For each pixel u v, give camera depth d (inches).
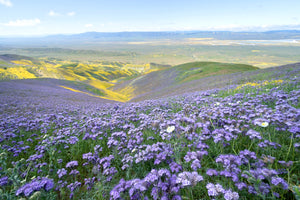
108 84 4724.4
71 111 518.0
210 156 128.6
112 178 122.9
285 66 1392.7
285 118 138.9
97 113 378.6
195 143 135.3
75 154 175.8
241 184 88.4
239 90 482.6
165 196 83.8
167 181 91.5
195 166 98.0
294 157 113.6
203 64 3649.1
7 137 214.8
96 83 4466.0
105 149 181.6
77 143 188.1
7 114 489.1
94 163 142.3
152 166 125.2
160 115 232.4
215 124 170.1
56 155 166.4
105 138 204.4
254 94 370.9
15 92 1196.5
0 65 7672.2
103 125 218.1
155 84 3272.6
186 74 3051.2
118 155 152.6
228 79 1509.6
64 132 210.8
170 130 139.1
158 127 175.2
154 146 128.4
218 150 133.3
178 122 166.2
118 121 230.4
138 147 138.9
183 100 423.8
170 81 3070.9
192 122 159.8
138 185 89.4
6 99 833.5
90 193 116.1
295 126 120.5
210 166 121.6
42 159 167.9
